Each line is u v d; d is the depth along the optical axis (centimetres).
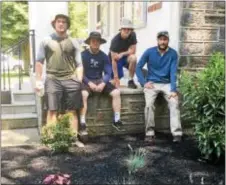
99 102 552
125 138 543
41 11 642
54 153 466
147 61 545
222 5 564
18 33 1470
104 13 1095
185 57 566
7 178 381
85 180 377
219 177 389
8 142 523
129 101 565
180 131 521
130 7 857
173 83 525
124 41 607
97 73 539
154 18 690
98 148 490
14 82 837
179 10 558
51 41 484
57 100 489
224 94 413
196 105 433
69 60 494
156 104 571
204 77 431
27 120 609
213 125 422
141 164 418
